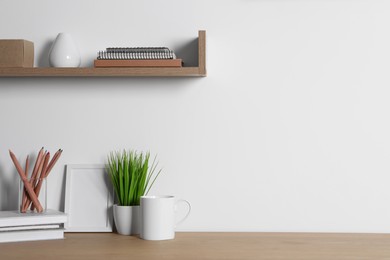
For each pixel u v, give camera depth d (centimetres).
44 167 171
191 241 158
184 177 179
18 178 181
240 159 179
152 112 180
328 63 178
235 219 178
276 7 179
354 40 178
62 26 182
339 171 177
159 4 181
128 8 181
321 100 178
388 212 176
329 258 134
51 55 172
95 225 176
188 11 180
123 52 167
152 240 159
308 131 178
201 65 165
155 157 180
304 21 179
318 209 177
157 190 179
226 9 180
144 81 180
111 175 175
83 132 181
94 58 181
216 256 136
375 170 176
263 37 179
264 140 179
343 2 178
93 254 138
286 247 148
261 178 178
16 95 181
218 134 179
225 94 179
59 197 180
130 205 171
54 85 181
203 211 179
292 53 179
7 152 181
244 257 135
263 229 178
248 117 179
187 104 180
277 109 179
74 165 179
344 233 174
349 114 178
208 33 180
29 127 181
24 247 148
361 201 176
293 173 178
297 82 179
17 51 169
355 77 178
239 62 179
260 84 179
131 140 180
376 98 177
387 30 177
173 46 180
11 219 155
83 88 181
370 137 177
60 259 132
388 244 153
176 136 180
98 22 182
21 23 182
